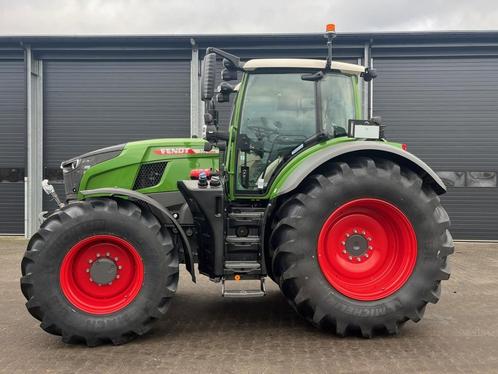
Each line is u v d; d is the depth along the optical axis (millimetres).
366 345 3980
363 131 4531
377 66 11531
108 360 3652
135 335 4043
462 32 10961
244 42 11438
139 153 4879
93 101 12000
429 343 4035
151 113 11953
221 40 11438
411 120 11516
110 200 4105
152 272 4027
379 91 11555
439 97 11438
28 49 11648
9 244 10641
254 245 4340
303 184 4293
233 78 4707
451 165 11438
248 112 4742
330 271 4207
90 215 3977
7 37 11375
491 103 11328
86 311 3959
